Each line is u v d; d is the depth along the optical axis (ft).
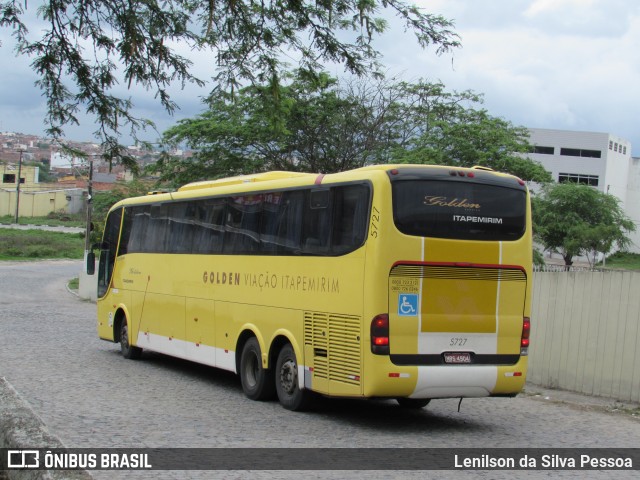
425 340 32.50
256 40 33.01
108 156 34.45
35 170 339.98
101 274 61.05
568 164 307.17
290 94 94.84
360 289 32.58
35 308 100.37
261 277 40.01
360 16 30.99
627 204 333.21
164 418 33.81
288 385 37.52
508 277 34.19
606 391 44.04
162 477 23.61
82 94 33.27
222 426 32.55
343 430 33.04
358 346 32.48
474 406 42.01
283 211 38.68
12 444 22.70
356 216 33.40
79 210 346.95
